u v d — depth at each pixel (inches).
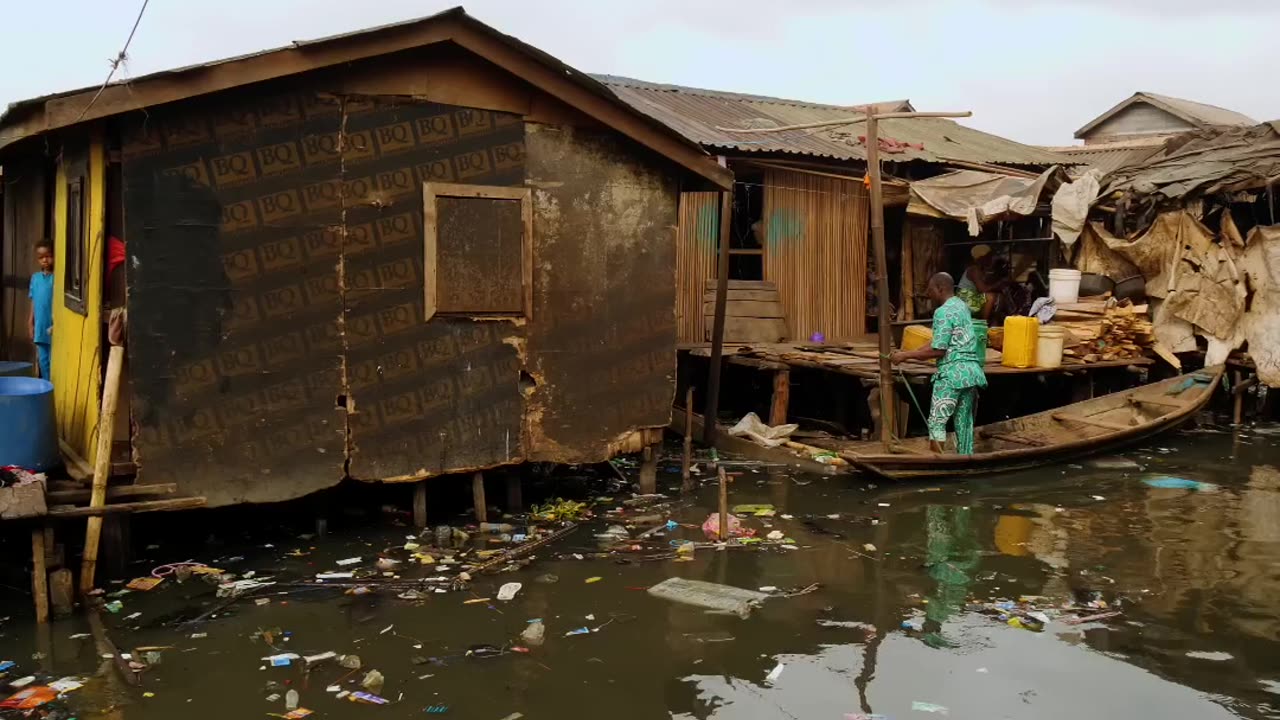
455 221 283.9
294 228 262.1
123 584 240.5
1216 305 512.7
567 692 185.8
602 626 218.4
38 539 215.9
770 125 592.1
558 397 307.0
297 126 260.2
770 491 351.6
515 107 290.0
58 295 309.1
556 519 308.2
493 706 179.6
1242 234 567.8
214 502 256.4
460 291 286.2
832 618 226.1
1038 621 225.5
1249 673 197.3
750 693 187.0
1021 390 520.4
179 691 183.2
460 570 255.6
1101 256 533.3
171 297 247.9
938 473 361.4
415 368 282.4
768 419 497.4
